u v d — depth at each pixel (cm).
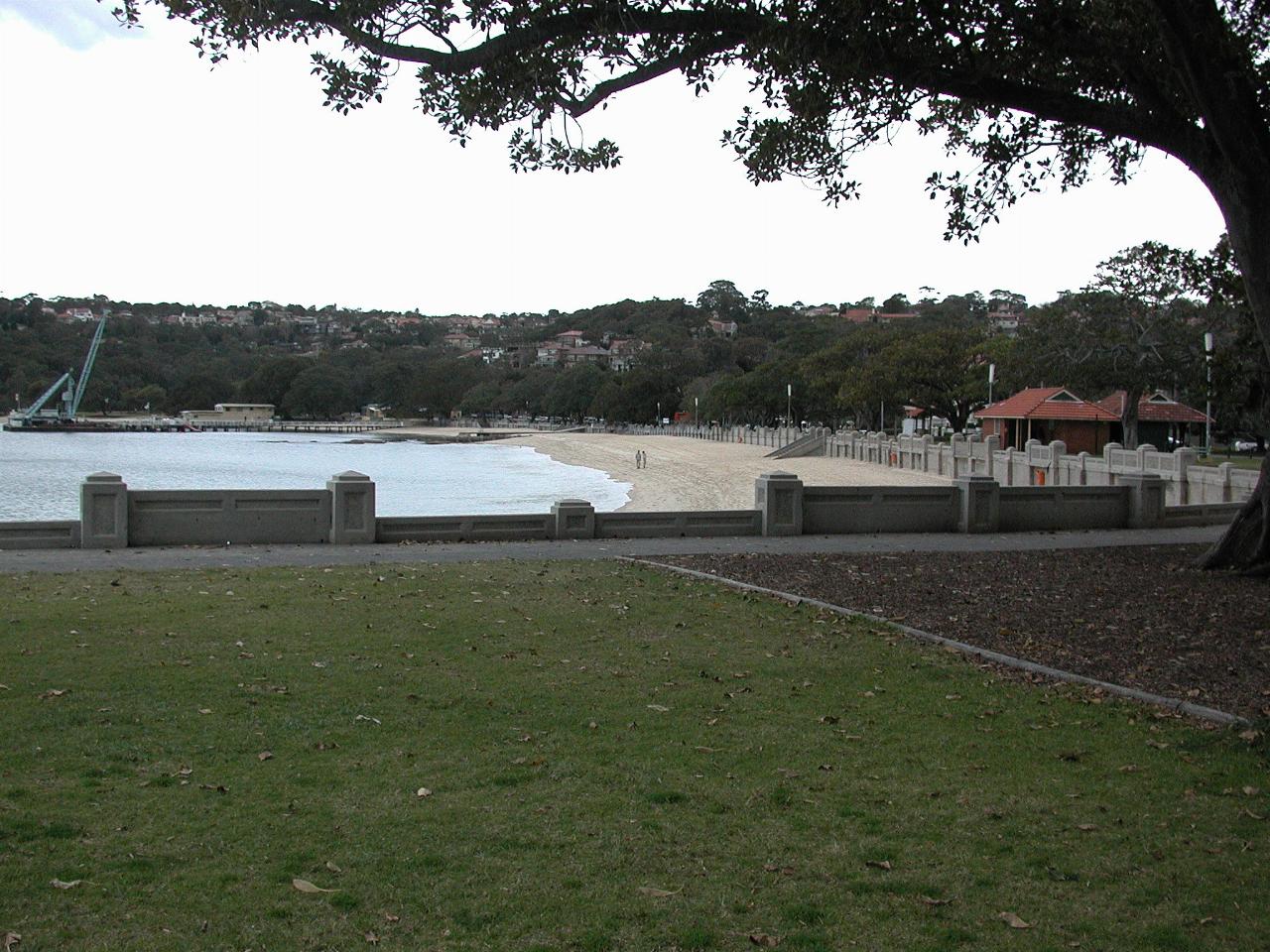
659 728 829
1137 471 3897
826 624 1247
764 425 13338
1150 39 1445
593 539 2081
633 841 604
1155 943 496
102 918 492
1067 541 2147
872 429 11412
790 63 1321
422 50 1295
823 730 835
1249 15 1586
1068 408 6319
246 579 1477
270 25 1250
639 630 1193
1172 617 1295
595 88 1366
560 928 499
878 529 2309
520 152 1509
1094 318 5716
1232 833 632
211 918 497
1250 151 1303
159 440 15612
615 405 16425
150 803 639
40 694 859
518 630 1177
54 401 19050
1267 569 1606
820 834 622
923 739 819
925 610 1334
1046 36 1334
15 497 5638
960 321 15188
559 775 713
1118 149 1794
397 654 1045
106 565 1616
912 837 621
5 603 1247
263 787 675
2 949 459
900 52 1290
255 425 19412
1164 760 773
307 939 481
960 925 511
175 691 882
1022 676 1025
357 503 1970
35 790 652
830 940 493
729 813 652
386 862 567
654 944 486
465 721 835
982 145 1705
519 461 10381
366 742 777
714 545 2009
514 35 1285
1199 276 1948
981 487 2336
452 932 492
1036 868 579
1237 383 1897
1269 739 790
